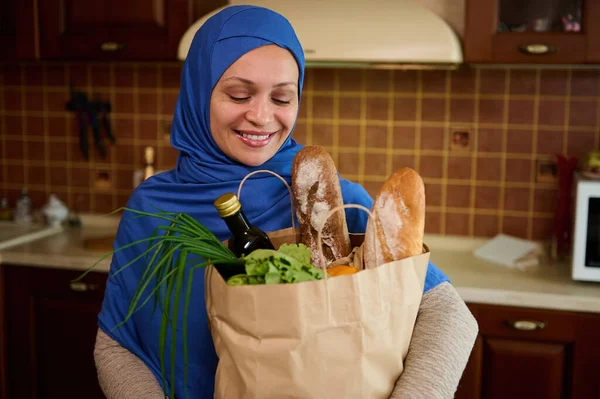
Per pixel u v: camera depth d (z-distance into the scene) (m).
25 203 2.76
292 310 0.74
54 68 2.76
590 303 1.88
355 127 2.51
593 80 2.32
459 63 2.01
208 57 1.03
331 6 1.99
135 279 1.12
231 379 0.79
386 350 0.78
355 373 0.77
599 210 1.94
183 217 0.89
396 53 1.92
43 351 2.31
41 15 2.34
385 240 0.83
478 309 1.96
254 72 0.98
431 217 2.50
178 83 2.64
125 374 1.03
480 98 2.40
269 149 1.04
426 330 0.90
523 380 1.96
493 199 2.45
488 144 2.42
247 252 0.89
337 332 0.75
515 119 2.39
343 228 0.93
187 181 1.13
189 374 1.04
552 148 2.38
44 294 2.29
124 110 2.71
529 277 2.09
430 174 2.48
